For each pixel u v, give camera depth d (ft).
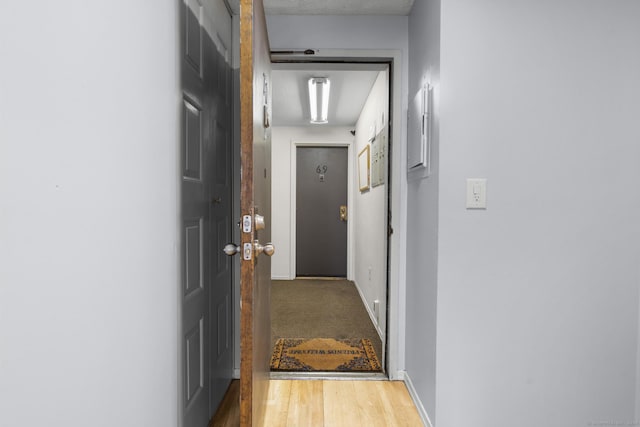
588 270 5.17
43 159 2.08
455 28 5.07
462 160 5.12
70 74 2.29
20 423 1.94
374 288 10.91
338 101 12.68
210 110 5.43
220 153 6.08
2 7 1.80
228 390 6.70
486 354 5.22
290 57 7.27
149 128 3.42
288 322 10.91
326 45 7.21
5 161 1.83
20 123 1.92
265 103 5.67
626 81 5.09
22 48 1.92
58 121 2.19
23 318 1.95
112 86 2.78
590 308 5.19
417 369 6.34
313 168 16.99
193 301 4.75
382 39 7.21
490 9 5.06
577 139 5.12
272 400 6.51
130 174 3.07
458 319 5.20
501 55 5.08
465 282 5.18
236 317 7.13
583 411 5.27
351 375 7.46
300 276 17.15
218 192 5.98
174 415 4.13
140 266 3.26
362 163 13.33
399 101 7.21
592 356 5.22
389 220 7.35
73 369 2.36
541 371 5.24
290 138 16.57
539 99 5.09
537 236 5.16
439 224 5.15
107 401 2.75
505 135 5.11
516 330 5.21
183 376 4.43
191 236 4.67
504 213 5.15
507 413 5.27
